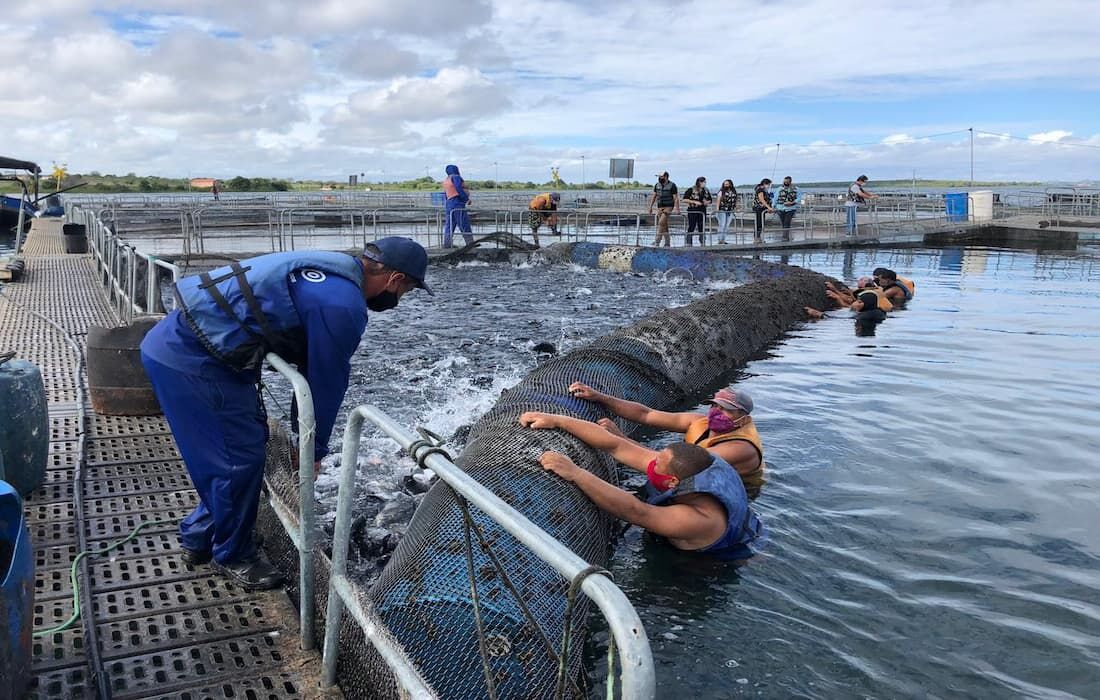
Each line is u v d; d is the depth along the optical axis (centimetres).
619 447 550
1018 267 2203
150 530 443
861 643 403
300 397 297
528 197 4609
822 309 1472
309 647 337
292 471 407
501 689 320
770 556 495
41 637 339
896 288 1536
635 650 156
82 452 543
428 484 600
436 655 328
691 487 502
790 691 367
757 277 1927
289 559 387
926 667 382
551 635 355
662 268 2094
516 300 1628
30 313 1124
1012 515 551
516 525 195
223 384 339
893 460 655
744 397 609
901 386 899
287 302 328
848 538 518
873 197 3116
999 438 711
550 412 609
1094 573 470
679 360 916
